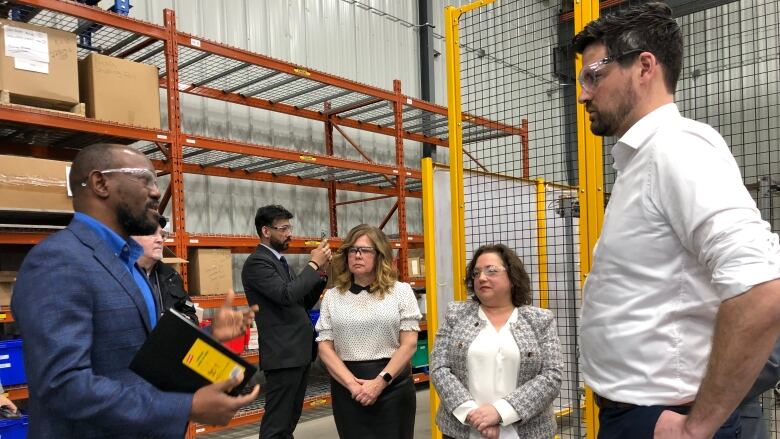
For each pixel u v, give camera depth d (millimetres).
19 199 2662
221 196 4824
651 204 1101
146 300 1389
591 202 2277
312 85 4926
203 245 3777
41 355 1056
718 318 939
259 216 3287
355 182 5852
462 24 6316
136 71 3242
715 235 951
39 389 1052
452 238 2703
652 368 1109
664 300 1100
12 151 3418
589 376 1260
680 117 1141
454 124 2691
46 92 2809
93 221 1255
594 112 1249
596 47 1230
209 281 3793
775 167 6055
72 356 1061
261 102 4770
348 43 5824
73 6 3012
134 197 1278
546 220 3055
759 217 973
